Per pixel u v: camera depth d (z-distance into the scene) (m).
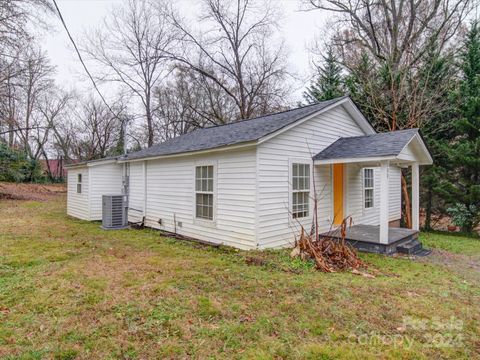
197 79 21.00
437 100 11.31
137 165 10.41
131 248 6.61
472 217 9.77
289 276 4.64
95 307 3.44
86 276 4.52
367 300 3.73
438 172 10.73
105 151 26.72
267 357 2.51
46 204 15.42
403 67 12.08
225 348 2.66
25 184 22.03
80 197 11.41
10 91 16.67
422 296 3.94
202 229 7.59
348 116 9.02
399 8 14.03
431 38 12.02
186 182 8.16
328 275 4.77
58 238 7.50
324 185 7.93
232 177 6.74
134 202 10.55
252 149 6.26
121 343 2.71
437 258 6.39
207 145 7.23
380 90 12.21
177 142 10.34
